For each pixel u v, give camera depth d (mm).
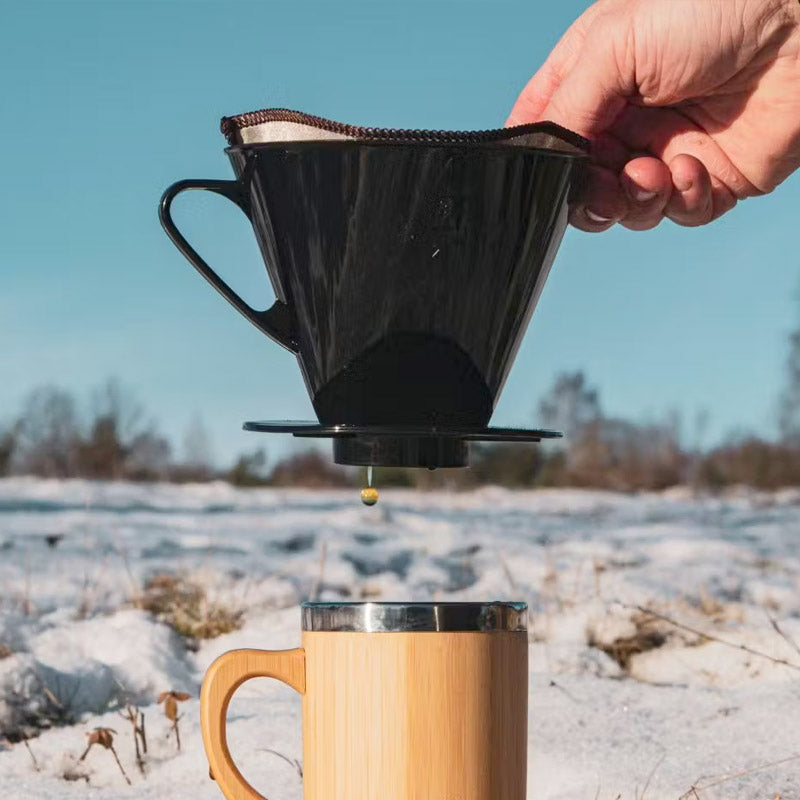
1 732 1141
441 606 825
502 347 837
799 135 1007
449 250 814
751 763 1044
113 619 1453
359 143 803
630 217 996
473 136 804
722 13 968
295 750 1080
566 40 1055
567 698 1196
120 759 1088
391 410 829
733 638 1352
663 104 1008
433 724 820
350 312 822
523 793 846
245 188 845
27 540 2176
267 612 1534
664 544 2146
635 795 992
